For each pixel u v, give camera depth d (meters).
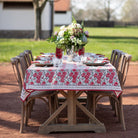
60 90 4.05
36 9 20.20
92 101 4.46
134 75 8.53
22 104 4.11
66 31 4.41
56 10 38.03
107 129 4.24
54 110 4.44
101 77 3.85
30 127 4.37
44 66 4.12
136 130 4.16
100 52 13.38
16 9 23.53
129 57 4.05
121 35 28.20
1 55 12.73
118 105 4.32
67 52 4.60
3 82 7.71
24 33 23.75
